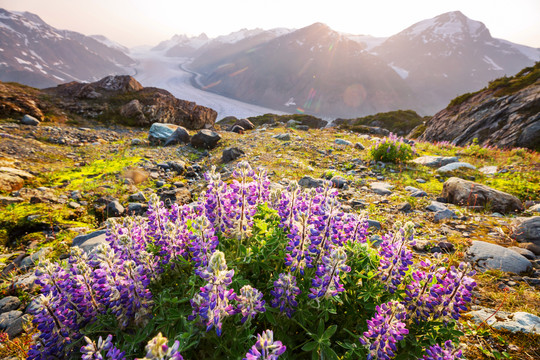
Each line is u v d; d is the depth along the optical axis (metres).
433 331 2.48
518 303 3.66
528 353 2.84
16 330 3.43
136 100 28.80
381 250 2.86
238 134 21.84
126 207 8.10
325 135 20.30
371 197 8.18
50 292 2.35
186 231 3.06
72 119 25.30
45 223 6.50
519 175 9.64
